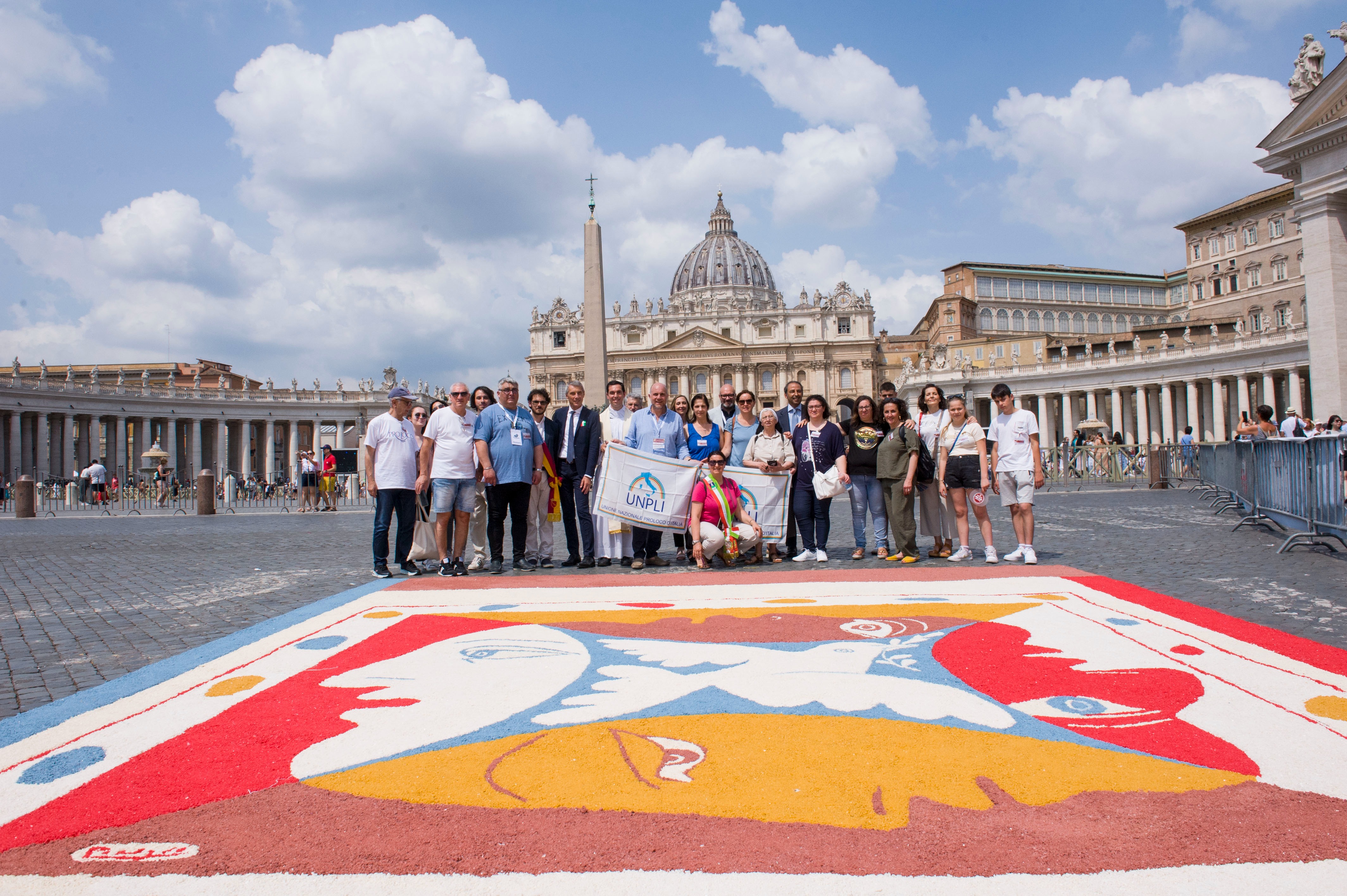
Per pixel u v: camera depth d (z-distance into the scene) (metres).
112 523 20.08
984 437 9.08
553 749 3.41
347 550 11.84
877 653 4.93
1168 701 3.93
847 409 92.25
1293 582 7.22
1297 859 2.45
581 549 11.98
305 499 24.36
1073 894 2.27
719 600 6.80
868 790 2.97
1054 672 4.45
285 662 4.92
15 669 4.93
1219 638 5.15
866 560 9.72
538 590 7.54
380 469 8.80
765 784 3.03
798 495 9.60
